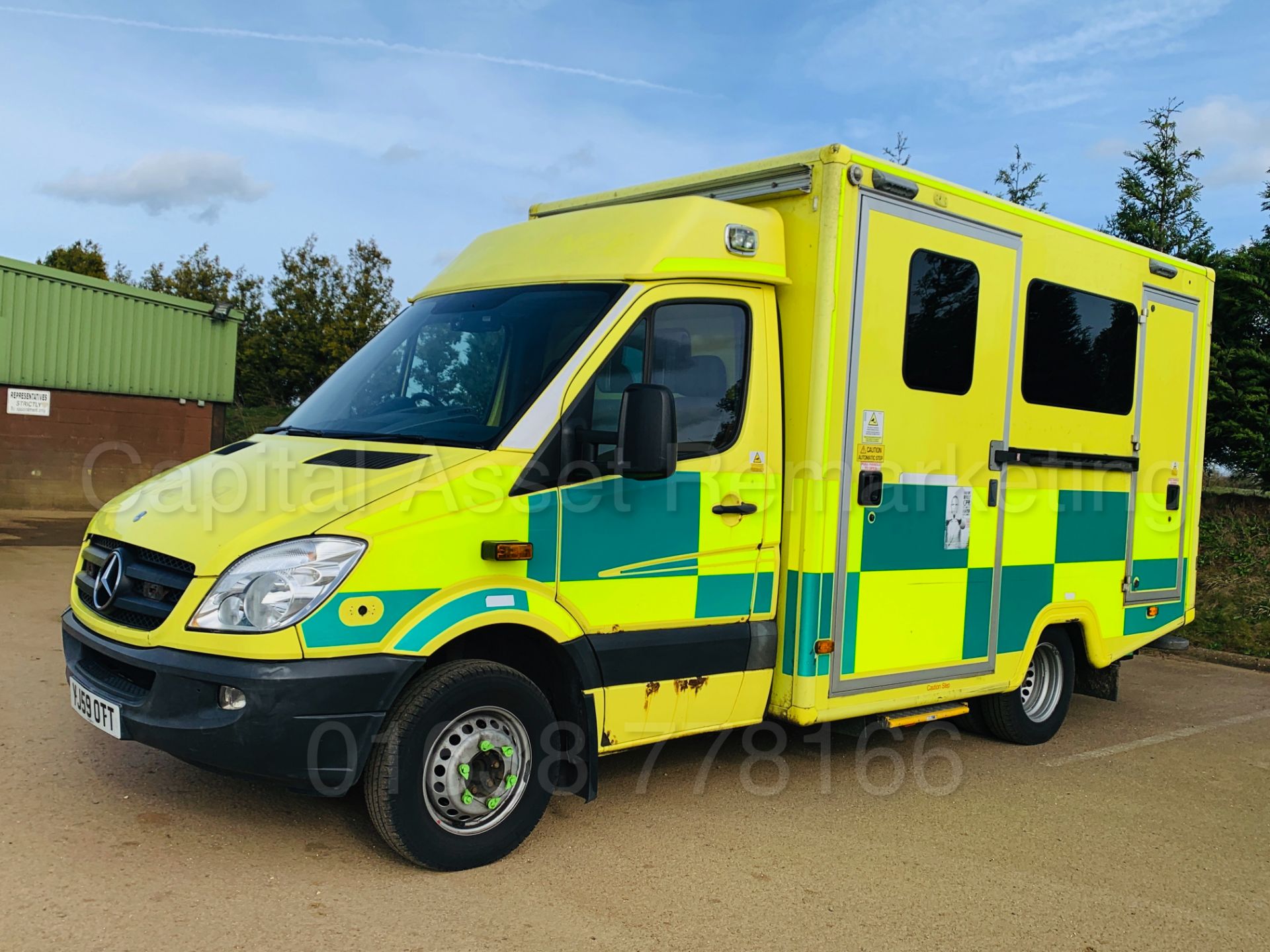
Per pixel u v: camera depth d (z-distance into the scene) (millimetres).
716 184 5594
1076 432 6695
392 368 5141
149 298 20594
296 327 32688
